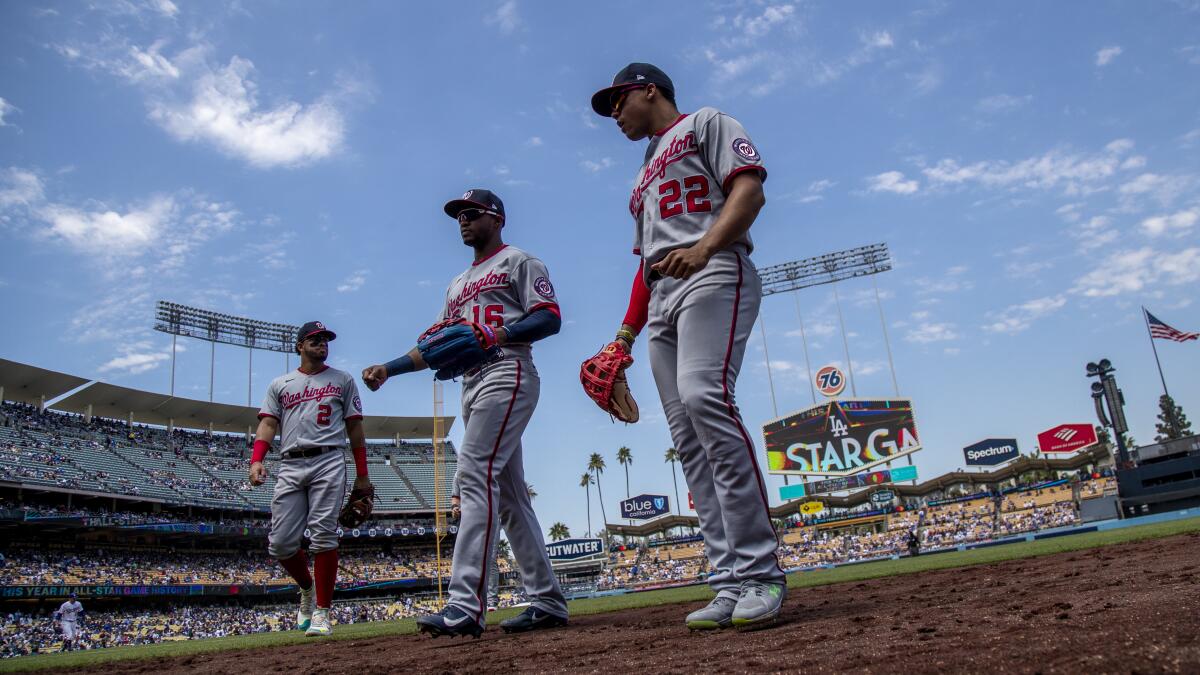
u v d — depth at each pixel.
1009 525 48.72
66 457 41.09
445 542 53.34
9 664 6.71
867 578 8.65
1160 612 2.22
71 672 5.03
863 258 55.41
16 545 36.97
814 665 2.07
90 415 47.41
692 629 3.62
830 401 48.38
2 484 35.16
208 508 44.75
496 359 5.27
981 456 54.94
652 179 4.03
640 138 4.37
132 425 49.19
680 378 3.64
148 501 41.53
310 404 7.61
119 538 41.41
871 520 54.97
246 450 53.19
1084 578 4.14
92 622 33.50
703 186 3.83
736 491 3.48
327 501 7.43
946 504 54.34
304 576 7.83
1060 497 50.34
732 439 3.50
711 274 3.68
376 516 51.34
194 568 41.41
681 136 3.93
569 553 62.97
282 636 8.01
